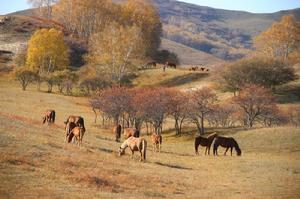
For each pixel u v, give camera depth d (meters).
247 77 92.31
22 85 105.94
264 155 47.84
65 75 107.38
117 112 68.56
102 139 46.50
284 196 24.84
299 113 78.25
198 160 40.44
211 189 26.14
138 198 20.97
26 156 25.67
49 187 20.39
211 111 67.19
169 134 68.06
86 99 99.19
